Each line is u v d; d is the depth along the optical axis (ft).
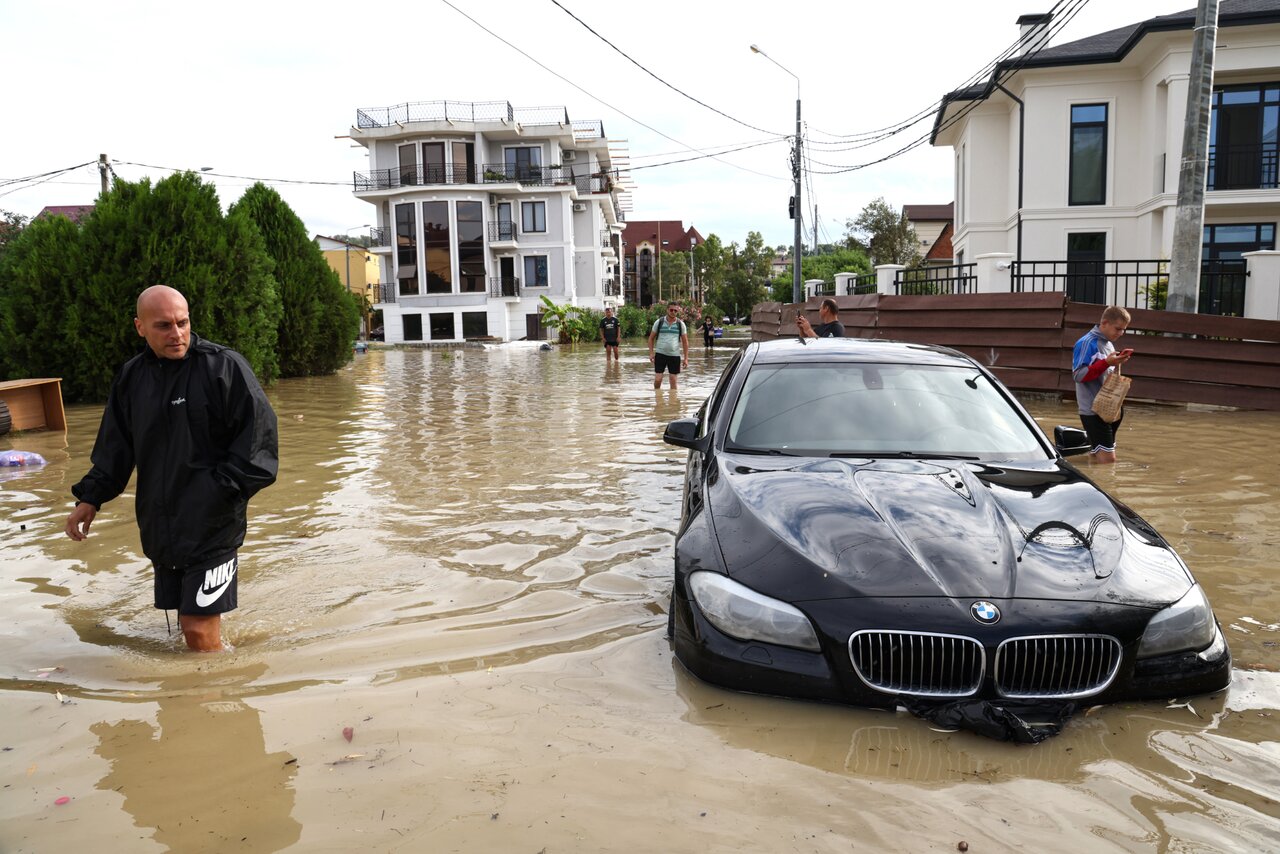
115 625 12.76
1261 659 10.93
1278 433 29.94
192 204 46.26
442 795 8.00
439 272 159.63
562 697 10.04
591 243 179.32
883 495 11.26
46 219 45.01
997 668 9.01
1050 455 13.33
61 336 44.19
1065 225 68.95
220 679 10.75
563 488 21.76
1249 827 7.43
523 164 165.68
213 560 11.28
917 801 7.85
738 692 9.87
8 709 9.96
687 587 10.46
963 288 60.80
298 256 63.67
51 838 7.40
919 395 14.46
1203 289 66.39
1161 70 62.80
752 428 13.93
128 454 11.38
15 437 32.17
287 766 8.57
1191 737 8.94
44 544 17.06
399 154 160.66
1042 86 68.08
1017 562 9.84
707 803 7.84
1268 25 60.08
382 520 18.69
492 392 50.01
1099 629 9.12
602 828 7.43
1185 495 20.25
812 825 7.48
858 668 9.29
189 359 11.07
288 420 36.42
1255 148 65.57
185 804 7.91
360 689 10.38
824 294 83.51
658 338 47.80
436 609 13.16
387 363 87.40
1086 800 7.86
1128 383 23.44
